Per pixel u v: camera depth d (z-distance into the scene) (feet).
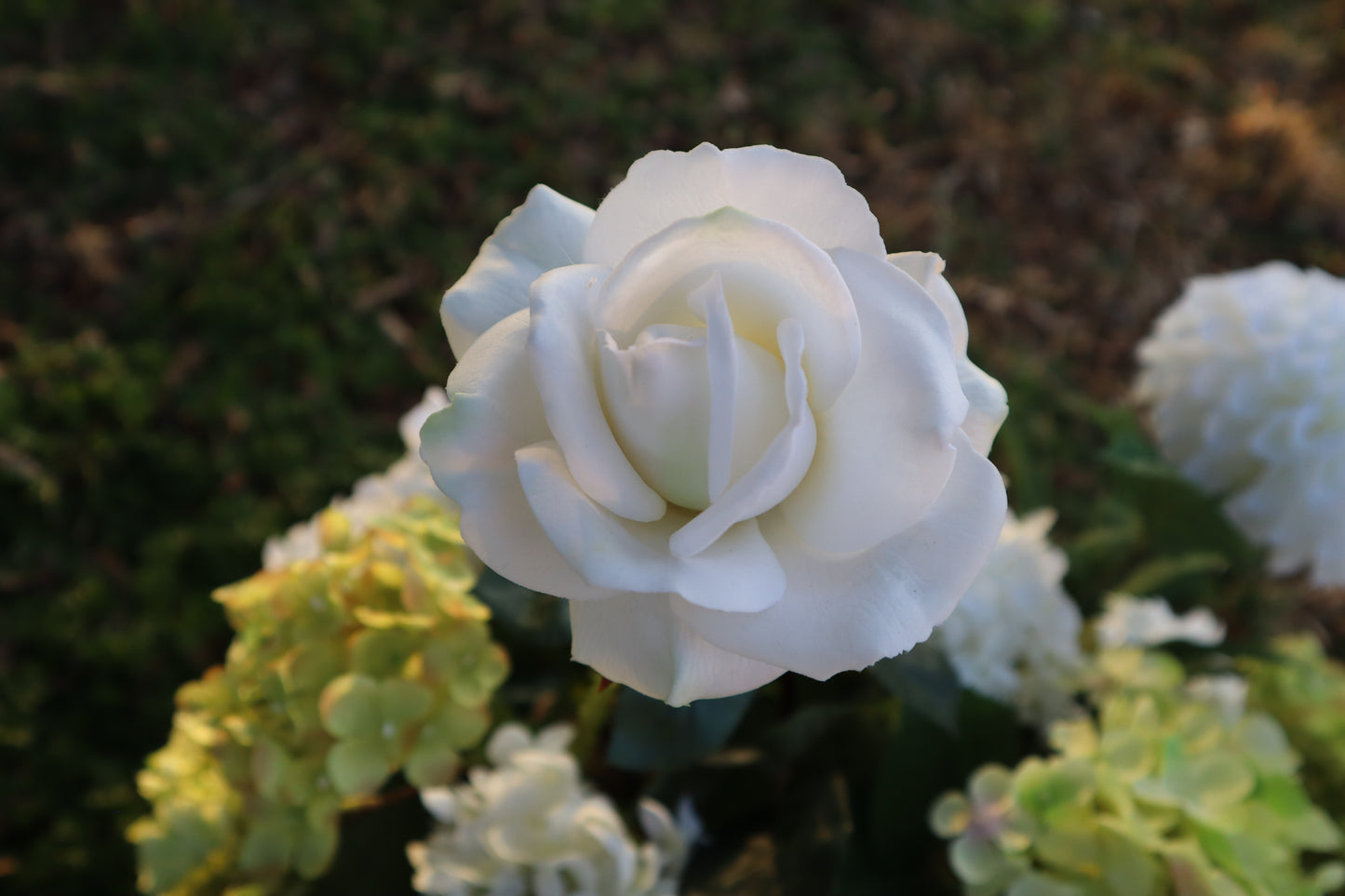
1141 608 1.62
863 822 1.53
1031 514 1.80
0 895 2.09
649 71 3.14
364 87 3.08
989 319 2.87
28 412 2.56
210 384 2.64
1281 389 1.77
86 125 2.94
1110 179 3.18
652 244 1.06
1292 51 3.51
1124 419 1.93
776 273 1.08
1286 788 1.44
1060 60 3.39
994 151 3.16
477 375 1.09
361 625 1.44
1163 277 3.02
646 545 1.08
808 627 1.09
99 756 2.22
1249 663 1.65
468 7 3.23
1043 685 1.55
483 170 2.96
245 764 1.43
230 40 3.10
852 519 1.09
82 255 2.78
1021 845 1.38
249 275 2.77
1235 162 3.24
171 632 2.33
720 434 1.05
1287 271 1.87
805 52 3.24
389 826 1.49
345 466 2.55
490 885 1.36
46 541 2.45
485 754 1.50
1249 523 1.81
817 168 1.10
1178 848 1.36
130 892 2.09
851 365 1.08
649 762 1.37
